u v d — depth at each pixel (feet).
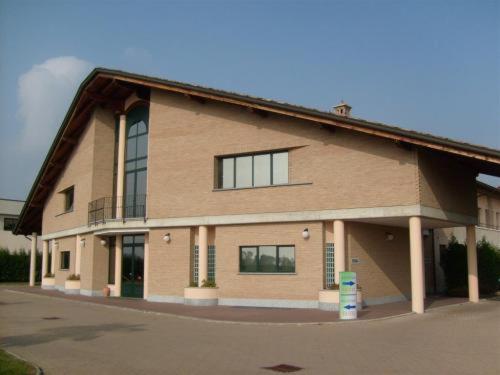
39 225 139.95
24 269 165.58
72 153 111.34
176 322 59.47
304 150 72.95
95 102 99.60
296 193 72.84
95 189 98.68
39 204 130.41
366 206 67.36
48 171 118.73
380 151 67.05
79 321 60.54
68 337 48.11
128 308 73.36
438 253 102.89
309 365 35.17
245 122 78.07
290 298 72.38
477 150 57.00
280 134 74.90
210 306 76.02
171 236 83.30
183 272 81.51
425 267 99.04
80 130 106.73
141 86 90.38
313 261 71.26
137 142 95.30
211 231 81.05
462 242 110.01
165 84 81.92
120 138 96.73
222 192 78.89
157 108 87.04
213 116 81.20
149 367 34.78
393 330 50.88
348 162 69.31
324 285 70.64
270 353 39.52
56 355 39.09
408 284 83.35
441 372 32.78
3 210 180.45
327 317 60.85
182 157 83.35
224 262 77.87
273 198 74.59
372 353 39.14
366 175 67.82
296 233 72.90
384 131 63.46
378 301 75.25
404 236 83.56
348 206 68.69
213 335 49.03
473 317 60.18
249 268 76.38
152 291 84.02
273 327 54.54
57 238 119.85
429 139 60.08
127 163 96.37
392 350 40.24
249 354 39.19
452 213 72.54
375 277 75.25
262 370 33.76
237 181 78.89
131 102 94.89
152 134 86.84
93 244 96.43
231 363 35.96
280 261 74.23
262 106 72.74
